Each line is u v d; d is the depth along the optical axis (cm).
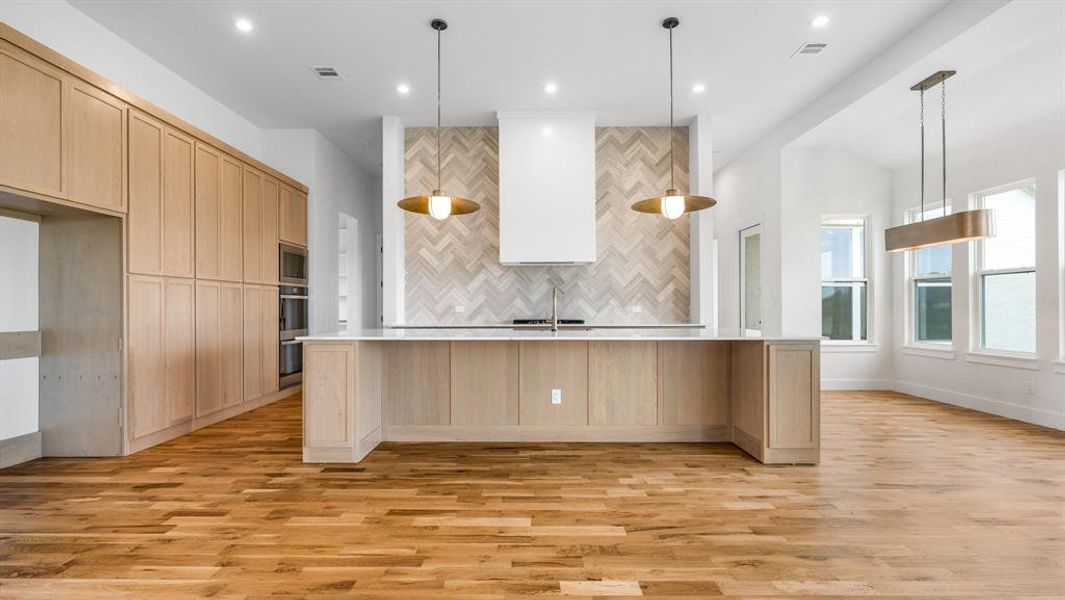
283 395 560
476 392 390
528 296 591
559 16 373
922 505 265
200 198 426
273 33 393
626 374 390
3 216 325
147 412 368
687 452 361
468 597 183
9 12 315
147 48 414
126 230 350
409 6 359
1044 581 193
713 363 391
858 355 616
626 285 591
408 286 589
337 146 677
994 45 359
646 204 360
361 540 226
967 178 511
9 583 190
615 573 199
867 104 468
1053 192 428
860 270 629
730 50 422
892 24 382
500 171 549
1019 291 470
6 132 273
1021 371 455
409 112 554
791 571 200
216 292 446
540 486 293
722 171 761
